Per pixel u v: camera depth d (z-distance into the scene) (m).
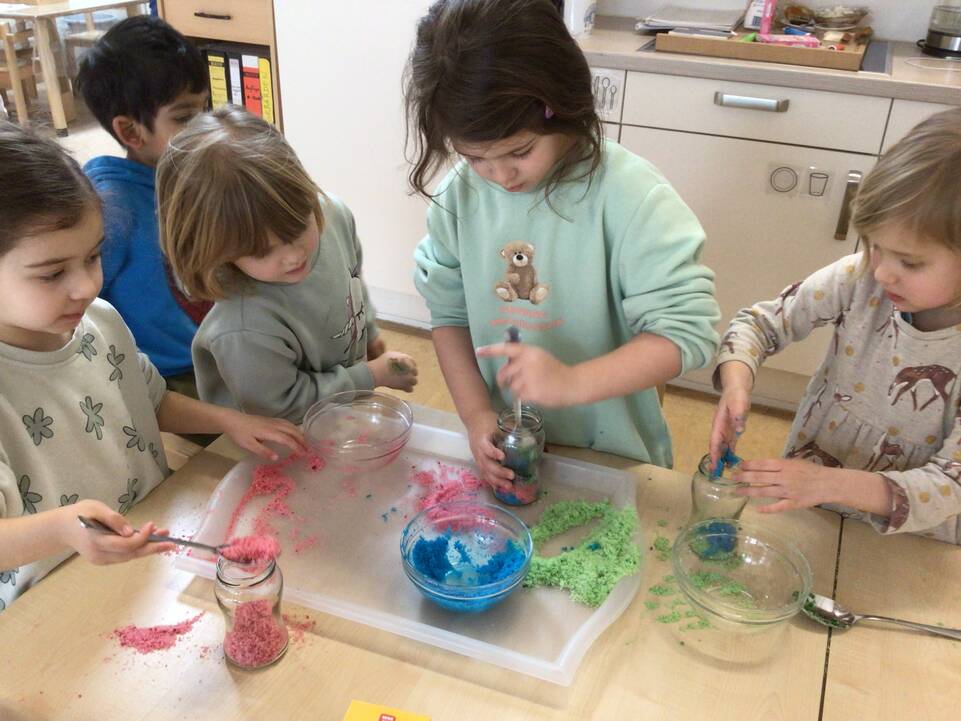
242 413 1.18
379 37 2.44
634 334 1.16
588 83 0.94
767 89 2.07
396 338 2.83
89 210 0.89
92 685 0.79
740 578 0.92
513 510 1.03
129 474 1.15
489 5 0.86
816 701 0.78
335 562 0.94
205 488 1.06
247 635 0.80
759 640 0.85
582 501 1.04
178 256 1.11
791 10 2.44
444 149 0.95
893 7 2.42
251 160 1.05
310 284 1.27
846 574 0.93
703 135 2.18
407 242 2.73
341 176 2.72
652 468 1.11
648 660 0.82
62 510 0.83
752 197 2.21
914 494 0.94
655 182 1.08
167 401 1.23
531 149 0.93
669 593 0.90
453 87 0.86
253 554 0.80
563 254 1.11
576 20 2.38
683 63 2.11
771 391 2.49
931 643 0.85
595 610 0.88
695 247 1.04
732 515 0.98
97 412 1.10
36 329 0.93
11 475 0.95
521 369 0.96
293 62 2.60
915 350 1.07
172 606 0.88
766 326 1.19
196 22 2.71
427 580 0.85
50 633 0.84
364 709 0.77
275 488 1.06
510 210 1.12
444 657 0.82
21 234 0.84
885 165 0.91
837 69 2.06
